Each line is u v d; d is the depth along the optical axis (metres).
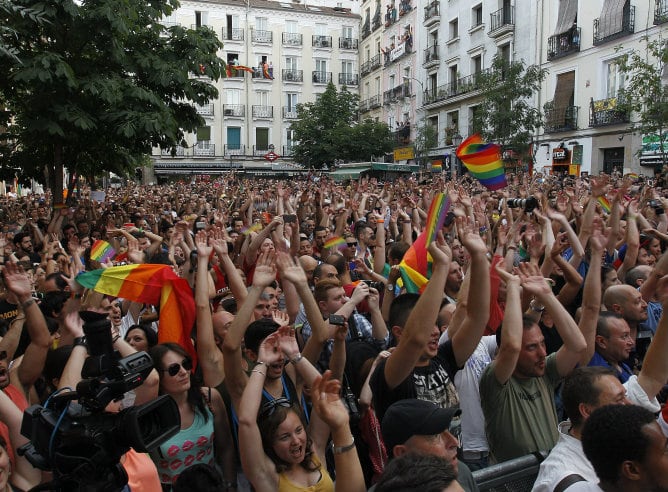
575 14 26.34
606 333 4.28
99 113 11.30
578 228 8.39
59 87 10.69
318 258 8.41
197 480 2.91
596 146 25.33
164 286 4.61
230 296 5.61
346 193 17.22
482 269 3.54
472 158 5.46
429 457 2.05
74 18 10.48
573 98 26.67
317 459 3.24
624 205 8.31
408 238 7.97
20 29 10.18
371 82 51.44
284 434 3.09
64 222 12.65
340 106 43.78
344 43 53.88
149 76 12.34
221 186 30.48
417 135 40.03
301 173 46.53
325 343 4.16
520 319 3.62
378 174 35.38
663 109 16.73
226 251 4.53
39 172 15.27
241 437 3.05
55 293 4.57
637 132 22.30
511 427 3.59
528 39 29.41
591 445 2.41
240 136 51.78
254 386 3.15
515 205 6.27
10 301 5.21
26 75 9.78
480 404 3.95
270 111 52.22
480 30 33.59
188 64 13.14
